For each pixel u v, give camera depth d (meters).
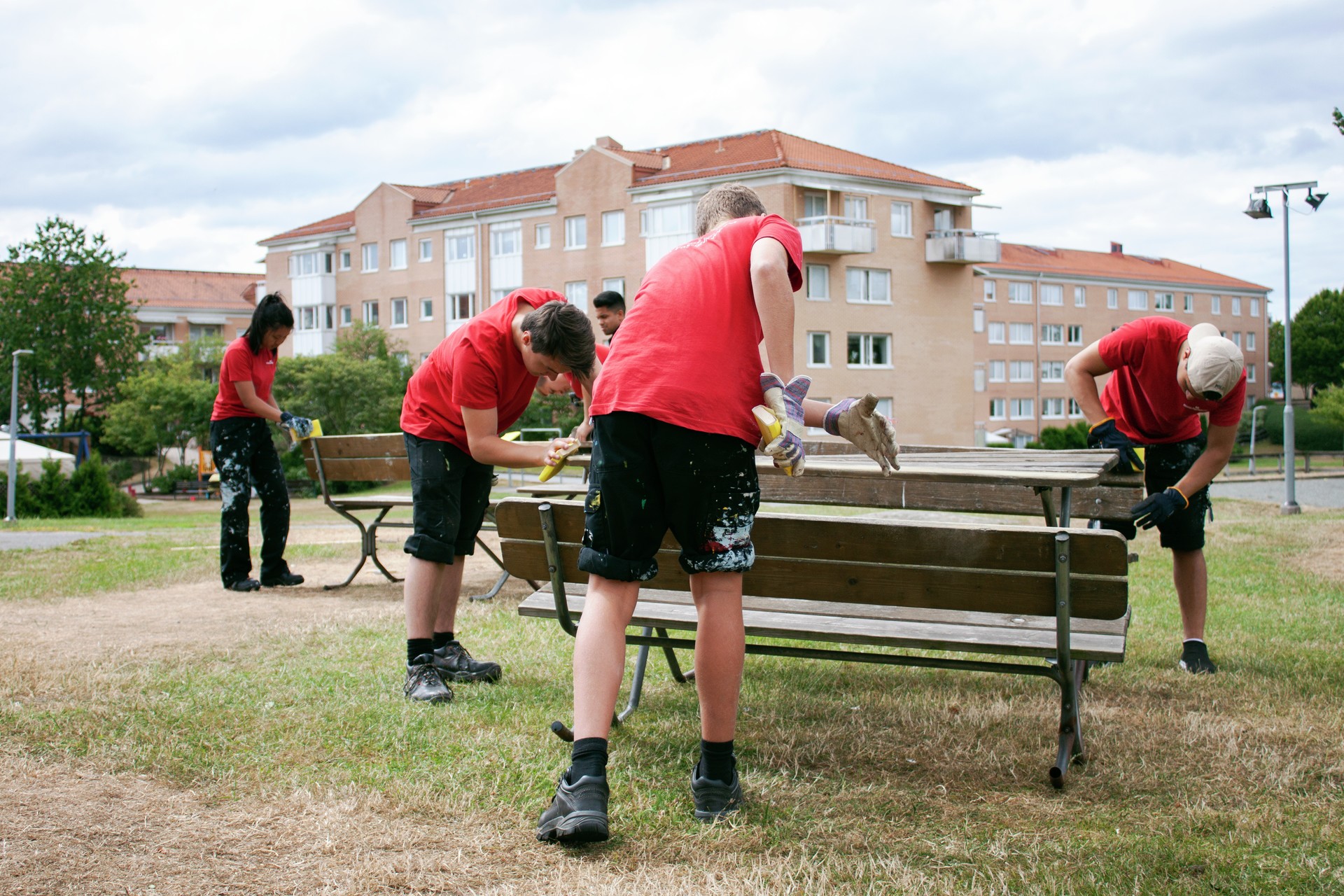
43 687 4.05
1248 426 67.31
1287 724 3.74
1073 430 53.88
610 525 2.79
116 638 5.16
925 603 3.09
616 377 2.75
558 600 3.53
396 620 5.70
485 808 2.85
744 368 2.76
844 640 3.27
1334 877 2.44
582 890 2.35
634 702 3.92
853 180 43.97
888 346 46.06
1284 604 6.32
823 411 2.77
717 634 2.79
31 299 61.38
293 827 2.69
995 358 75.75
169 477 51.91
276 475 7.01
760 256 2.74
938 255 46.56
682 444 2.69
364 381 49.06
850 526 3.07
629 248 46.19
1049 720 3.80
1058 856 2.58
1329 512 16.50
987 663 3.18
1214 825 2.79
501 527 3.64
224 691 4.07
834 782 3.12
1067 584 2.90
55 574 7.52
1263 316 93.62
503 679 4.39
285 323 6.78
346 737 3.48
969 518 10.96
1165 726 3.72
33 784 2.97
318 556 8.94
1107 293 82.69
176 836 2.62
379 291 56.94
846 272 44.47
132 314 64.44
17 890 2.29
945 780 3.15
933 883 2.40
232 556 6.88
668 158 48.53
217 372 61.19
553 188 50.34
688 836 2.67
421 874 2.43
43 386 62.31
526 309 4.14
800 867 2.49
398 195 55.47
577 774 2.64
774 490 5.41
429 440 4.21
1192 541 4.60
